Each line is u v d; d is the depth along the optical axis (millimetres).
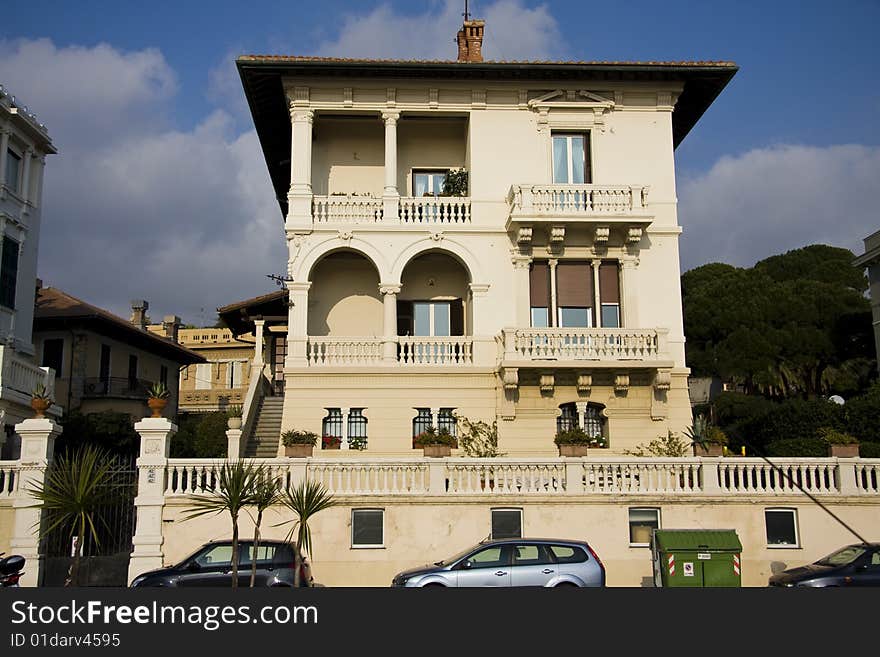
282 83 29812
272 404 30812
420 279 30859
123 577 20656
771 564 21078
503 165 30094
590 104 30328
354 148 31609
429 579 17219
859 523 21344
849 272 51375
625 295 29266
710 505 21359
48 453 20859
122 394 41625
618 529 21172
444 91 30281
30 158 34625
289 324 28594
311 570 20203
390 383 28281
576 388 28203
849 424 29516
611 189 29141
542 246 29594
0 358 27016
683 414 28547
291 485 20922
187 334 63625
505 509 21172
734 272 51594
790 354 44000
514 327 27766
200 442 39125
